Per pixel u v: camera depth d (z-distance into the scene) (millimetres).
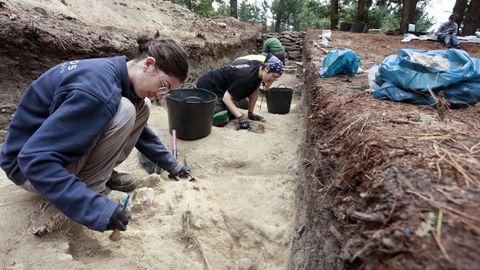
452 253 710
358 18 13617
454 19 8070
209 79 4074
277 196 2635
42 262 1540
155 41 1601
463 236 751
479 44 7895
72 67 1509
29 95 1573
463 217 809
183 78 1630
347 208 1159
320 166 1720
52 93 1512
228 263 1929
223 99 3986
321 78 3170
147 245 1811
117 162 2062
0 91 2891
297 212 2287
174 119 3246
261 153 3230
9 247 1616
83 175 1761
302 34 10930
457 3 11594
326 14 17609
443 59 2014
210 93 3484
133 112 1664
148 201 2084
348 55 3166
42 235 1695
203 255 1878
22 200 1931
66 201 1380
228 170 2959
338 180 1367
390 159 1142
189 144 3236
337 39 7777
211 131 3576
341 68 3215
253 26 12141
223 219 2230
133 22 5555
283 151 3363
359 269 874
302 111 4117
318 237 1422
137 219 2006
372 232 908
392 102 2047
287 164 3113
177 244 1901
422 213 844
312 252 1462
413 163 1086
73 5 4594
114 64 1583
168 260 1755
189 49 5465
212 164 2965
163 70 1556
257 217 2350
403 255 766
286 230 2232
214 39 7031
